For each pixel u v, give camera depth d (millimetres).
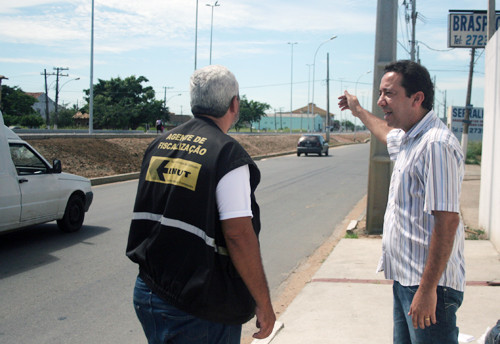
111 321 4359
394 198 2260
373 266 5793
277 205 11320
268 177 17656
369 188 7723
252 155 31031
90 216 9469
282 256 6770
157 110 68750
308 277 5773
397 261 2230
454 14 12133
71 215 7906
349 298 4680
